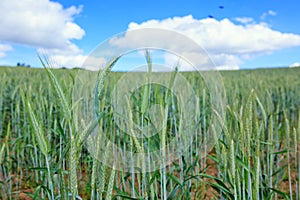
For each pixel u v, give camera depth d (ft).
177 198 5.69
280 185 9.63
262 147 6.98
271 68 83.51
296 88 27.89
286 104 25.17
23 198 9.25
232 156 4.52
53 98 11.25
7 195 9.06
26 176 10.56
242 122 4.69
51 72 3.96
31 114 4.16
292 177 10.41
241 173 4.97
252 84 26.84
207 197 9.07
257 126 4.68
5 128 16.44
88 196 7.98
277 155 9.13
